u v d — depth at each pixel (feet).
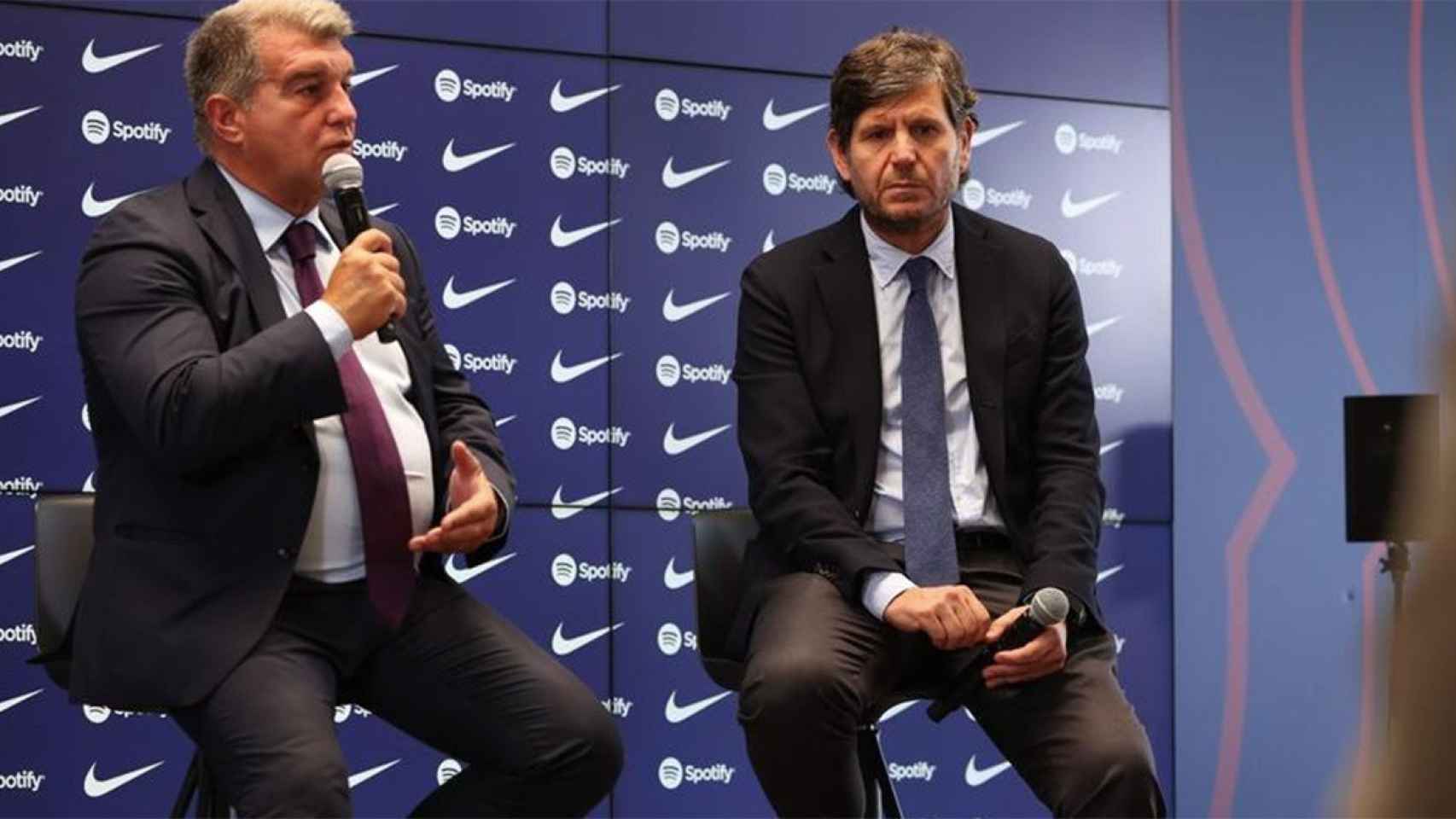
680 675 14.82
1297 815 16.55
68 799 13.09
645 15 15.05
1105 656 9.49
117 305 8.18
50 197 13.15
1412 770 1.45
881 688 9.44
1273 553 16.63
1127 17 16.53
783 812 9.21
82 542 9.49
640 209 14.93
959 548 10.00
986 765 15.65
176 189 8.81
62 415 13.12
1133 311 16.38
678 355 14.96
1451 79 17.44
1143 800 8.82
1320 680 16.69
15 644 12.96
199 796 9.43
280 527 8.32
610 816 14.52
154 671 8.09
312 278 8.87
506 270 14.47
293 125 8.68
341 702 8.95
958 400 10.12
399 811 13.97
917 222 10.07
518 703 8.57
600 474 14.69
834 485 10.05
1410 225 17.26
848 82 10.28
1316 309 16.94
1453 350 1.44
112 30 13.38
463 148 14.39
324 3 8.98
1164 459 16.37
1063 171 16.24
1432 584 1.44
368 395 8.75
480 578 14.25
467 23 14.46
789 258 10.44
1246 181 16.83
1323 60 17.10
